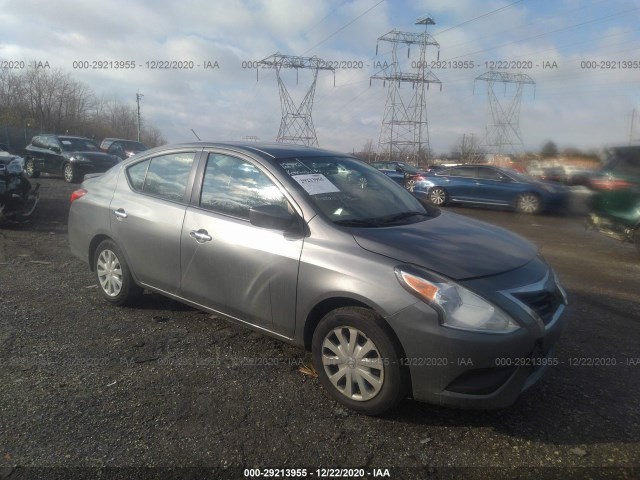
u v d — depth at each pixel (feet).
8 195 28.30
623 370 12.31
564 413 10.37
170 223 13.69
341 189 12.53
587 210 31.27
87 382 11.32
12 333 13.85
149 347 13.19
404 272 9.64
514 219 44.27
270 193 12.14
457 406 9.35
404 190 14.62
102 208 15.87
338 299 10.48
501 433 9.66
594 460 8.87
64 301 16.58
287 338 11.51
